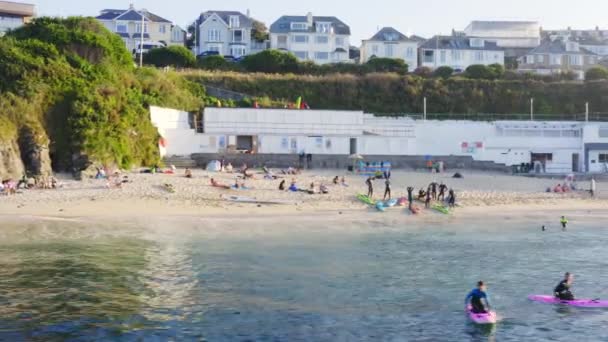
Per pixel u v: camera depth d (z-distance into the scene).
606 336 27.39
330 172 70.31
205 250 40.09
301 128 79.94
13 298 29.64
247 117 78.56
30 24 82.25
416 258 39.69
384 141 81.75
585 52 149.00
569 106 110.00
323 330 27.16
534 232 49.25
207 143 76.56
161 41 141.62
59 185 56.03
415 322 28.41
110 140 64.06
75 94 66.12
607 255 41.53
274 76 106.88
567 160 84.81
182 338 25.83
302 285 33.25
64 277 33.16
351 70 118.25
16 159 58.16
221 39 143.38
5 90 64.62
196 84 93.06
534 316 29.75
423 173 72.94
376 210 55.03
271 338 26.12
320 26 142.00
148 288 31.89
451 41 145.75
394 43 143.62
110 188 55.44
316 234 46.00
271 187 59.59
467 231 49.00
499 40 170.00
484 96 110.75
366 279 34.66
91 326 26.62
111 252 38.69
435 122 83.94
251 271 35.56
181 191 55.94
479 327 28.03
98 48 79.44
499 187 66.00
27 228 44.09
